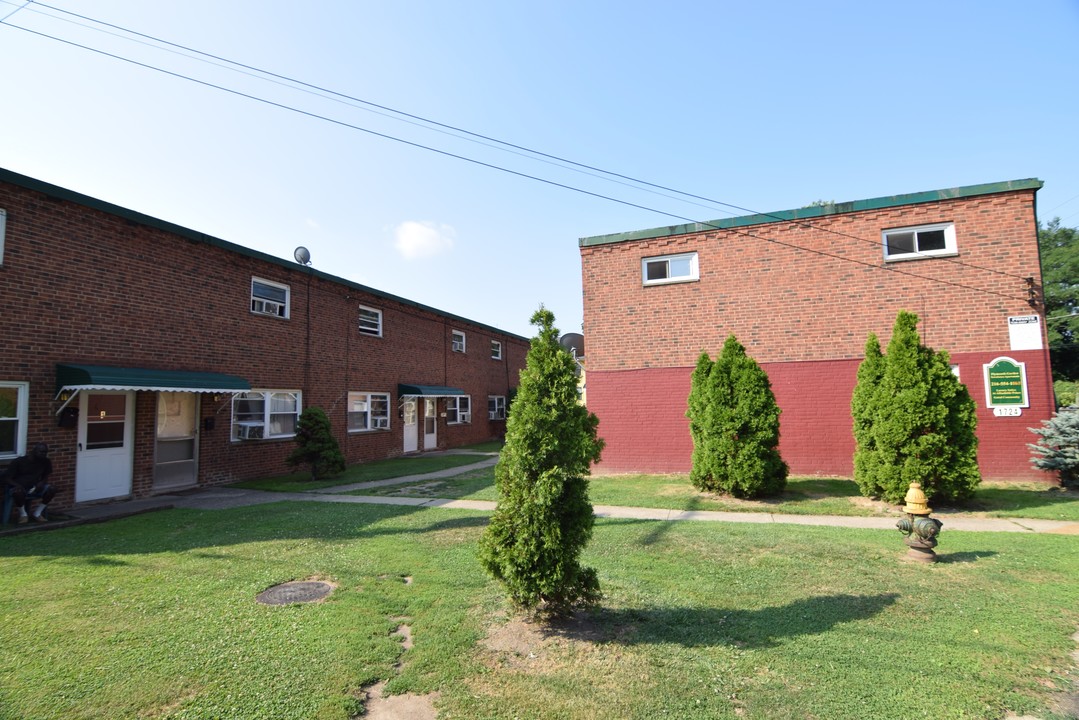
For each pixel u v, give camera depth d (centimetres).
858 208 1162
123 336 1041
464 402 2569
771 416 952
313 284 1582
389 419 1944
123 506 952
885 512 838
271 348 1411
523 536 412
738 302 1232
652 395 1278
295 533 744
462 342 2553
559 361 444
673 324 1277
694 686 331
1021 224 1063
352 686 335
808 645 383
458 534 731
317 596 499
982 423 1057
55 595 498
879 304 1140
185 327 1169
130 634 411
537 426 429
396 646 389
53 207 939
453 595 491
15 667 361
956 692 321
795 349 1187
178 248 1162
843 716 299
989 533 698
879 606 455
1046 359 1032
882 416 881
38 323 910
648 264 1329
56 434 927
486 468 1600
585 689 329
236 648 386
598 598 432
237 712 308
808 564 574
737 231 1244
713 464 963
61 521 810
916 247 1140
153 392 1107
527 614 441
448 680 342
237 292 1313
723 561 591
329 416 1623
